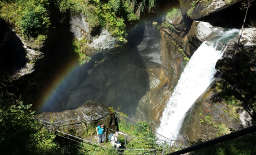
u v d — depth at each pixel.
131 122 13.88
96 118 11.36
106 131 11.48
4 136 7.24
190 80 14.05
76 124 10.85
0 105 8.64
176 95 15.19
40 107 13.39
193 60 13.72
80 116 11.20
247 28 12.05
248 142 4.99
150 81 17.92
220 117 11.27
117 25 13.66
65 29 13.08
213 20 12.42
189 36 13.84
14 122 7.94
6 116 7.98
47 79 13.16
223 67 11.36
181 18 15.45
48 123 10.22
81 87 15.67
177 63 15.70
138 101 18.02
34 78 12.02
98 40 13.77
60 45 13.09
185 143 12.92
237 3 11.02
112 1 13.43
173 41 15.73
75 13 12.77
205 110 12.00
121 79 17.22
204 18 12.19
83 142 10.59
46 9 11.38
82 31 13.41
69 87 14.91
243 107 10.67
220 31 12.66
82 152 10.09
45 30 11.11
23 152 7.34
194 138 12.32
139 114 17.72
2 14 10.15
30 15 10.42
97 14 13.03
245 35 11.66
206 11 11.62
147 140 12.08
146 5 14.59
